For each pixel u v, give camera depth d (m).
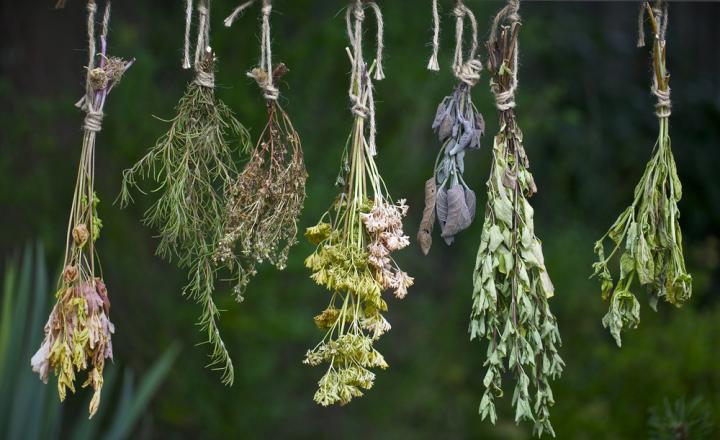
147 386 4.25
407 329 7.04
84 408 4.33
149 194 6.04
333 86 6.45
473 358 7.07
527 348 2.33
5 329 3.85
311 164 6.30
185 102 2.42
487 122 6.98
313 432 6.59
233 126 2.48
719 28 8.84
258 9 6.15
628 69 8.51
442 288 7.24
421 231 2.38
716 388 5.32
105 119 5.96
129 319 6.06
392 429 6.75
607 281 2.44
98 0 6.06
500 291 2.39
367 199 2.39
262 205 2.39
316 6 6.64
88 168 2.33
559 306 6.68
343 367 2.54
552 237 7.25
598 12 8.58
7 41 6.15
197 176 2.42
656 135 8.21
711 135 8.29
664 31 2.48
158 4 6.44
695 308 6.39
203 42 2.41
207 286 2.44
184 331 6.19
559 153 7.77
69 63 6.18
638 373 5.61
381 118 6.80
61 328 2.25
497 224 2.36
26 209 5.99
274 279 6.28
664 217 2.43
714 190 8.05
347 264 2.32
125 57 5.99
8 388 3.80
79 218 2.31
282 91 6.25
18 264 5.87
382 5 6.59
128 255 6.05
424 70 6.66
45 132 6.09
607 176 7.94
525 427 6.51
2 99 6.05
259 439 6.40
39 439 3.87
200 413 6.17
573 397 6.02
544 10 7.98
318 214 6.21
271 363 6.37
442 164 2.39
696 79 8.55
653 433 3.02
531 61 7.81
